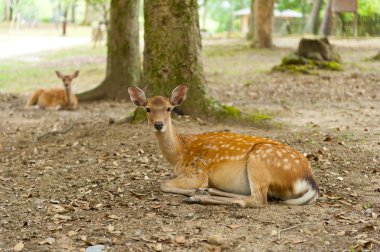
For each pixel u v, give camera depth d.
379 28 39.00
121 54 16.59
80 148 9.61
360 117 12.30
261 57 26.94
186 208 6.39
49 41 40.47
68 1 45.94
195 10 10.98
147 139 9.77
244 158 6.41
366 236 5.45
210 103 11.12
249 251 5.25
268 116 11.90
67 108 15.59
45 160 9.03
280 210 6.20
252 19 35.81
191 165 6.76
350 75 18.75
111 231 5.81
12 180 7.97
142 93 6.82
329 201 6.58
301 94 15.85
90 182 7.67
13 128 12.72
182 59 10.93
